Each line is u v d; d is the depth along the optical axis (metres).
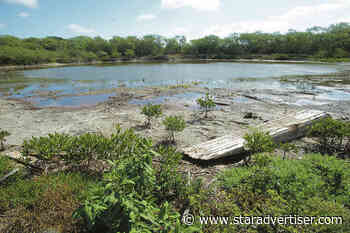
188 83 25.44
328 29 131.00
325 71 39.00
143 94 18.12
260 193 4.23
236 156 6.63
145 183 3.49
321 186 4.32
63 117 11.02
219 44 129.75
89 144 5.20
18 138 8.01
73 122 10.12
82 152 5.14
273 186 4.32
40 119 10.64
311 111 9.70
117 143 5.37
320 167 5.12
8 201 3.75
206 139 8.08
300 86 21.89
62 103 14.84
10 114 11.61
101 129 9.09
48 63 76.50
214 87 22.00
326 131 7.02
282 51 113.44
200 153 6.25
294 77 29.98
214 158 6.04
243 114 11.59
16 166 5.30
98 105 14.04
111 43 131.00
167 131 8.95
